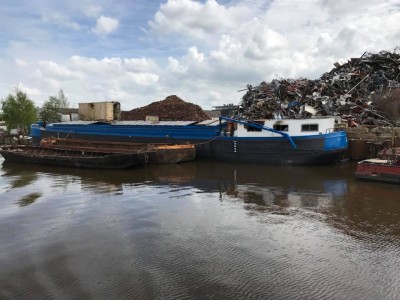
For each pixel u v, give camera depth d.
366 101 33.28
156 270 8.23
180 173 21.75
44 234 10.77
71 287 7.47
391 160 17.75
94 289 7.36
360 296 7.05
